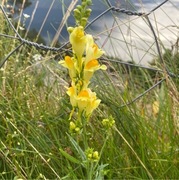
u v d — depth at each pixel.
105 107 0.36
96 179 0.24
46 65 0.40
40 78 0.40
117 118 0.35
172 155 0.33
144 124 0.35
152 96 0.40
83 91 0.22
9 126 0.36
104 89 0.37
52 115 0.37
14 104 0.38
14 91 0.39
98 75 0.38
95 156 0.23
